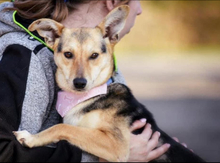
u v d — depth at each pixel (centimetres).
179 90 1011
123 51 1752
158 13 1855
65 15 350
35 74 309
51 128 300
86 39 334
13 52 316
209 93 987
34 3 344
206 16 1961
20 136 291
